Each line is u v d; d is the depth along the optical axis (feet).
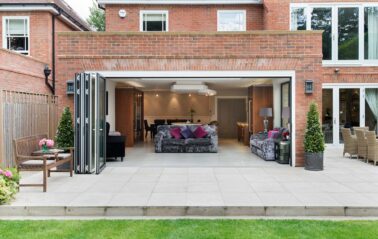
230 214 18.40
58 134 29.37
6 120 27.94
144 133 67.10
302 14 46.16
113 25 48.16
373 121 45.78
